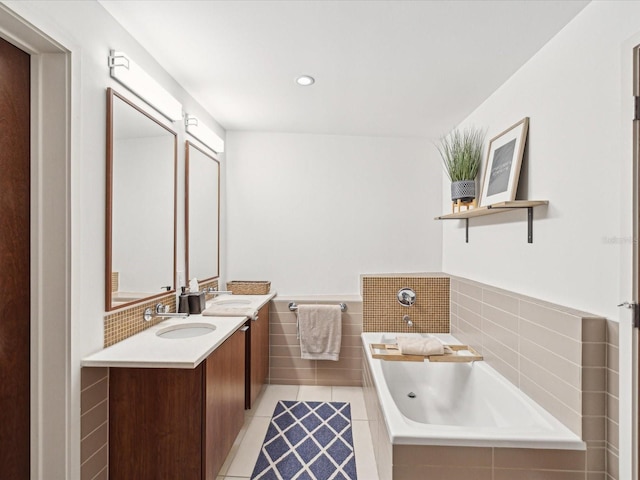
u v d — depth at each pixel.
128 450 1.83
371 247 3.84
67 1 1.54
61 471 1.55
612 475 1.58
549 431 1.69
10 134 1.46
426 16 1.82
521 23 1.85
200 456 1.81
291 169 3.84
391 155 3.84
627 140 1.46
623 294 1.50
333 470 2.20
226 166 3.81
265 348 3.40
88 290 1.71
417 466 1.66
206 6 1.77
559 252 1.89
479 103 2.93
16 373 1.50
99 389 1.77
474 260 2.99
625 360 1.50
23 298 1.52
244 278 3.82
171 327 2.30
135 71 1.96
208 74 2.49
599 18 1.62
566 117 1.84
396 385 2.85
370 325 3.50
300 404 3.11
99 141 1.79
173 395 1.82
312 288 3.84
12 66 1.47
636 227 1.44
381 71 2.41
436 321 3.46
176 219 2.62
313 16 1.83
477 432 1.69
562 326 1.75
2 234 1.43
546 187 2.00
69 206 1.55
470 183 2.81
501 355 2.35
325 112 3.20
